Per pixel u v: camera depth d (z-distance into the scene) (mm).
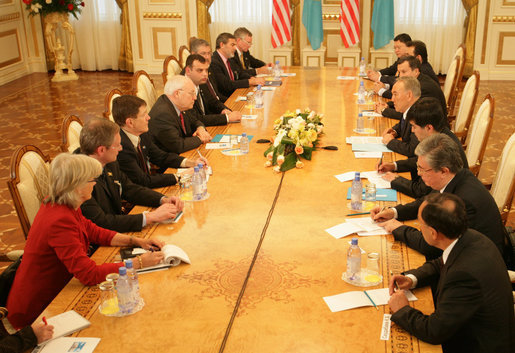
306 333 2047
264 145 4172
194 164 3801
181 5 9688
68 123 3543
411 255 2598
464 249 2164
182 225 2930
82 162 2434
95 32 10383
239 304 2232
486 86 8859
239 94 5898
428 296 2293
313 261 2549
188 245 2719
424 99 3357
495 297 2072
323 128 4520
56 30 10438
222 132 4539
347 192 3297
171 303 2248
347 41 8906
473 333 2107
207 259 2584
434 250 2557
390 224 2811
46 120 7477
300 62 9703
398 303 2154
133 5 9898
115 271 2408
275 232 2828
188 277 2438
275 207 3115
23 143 6543
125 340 2029
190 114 4621
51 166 2439
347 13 8758
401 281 2318
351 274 2363
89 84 9570
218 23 9703
